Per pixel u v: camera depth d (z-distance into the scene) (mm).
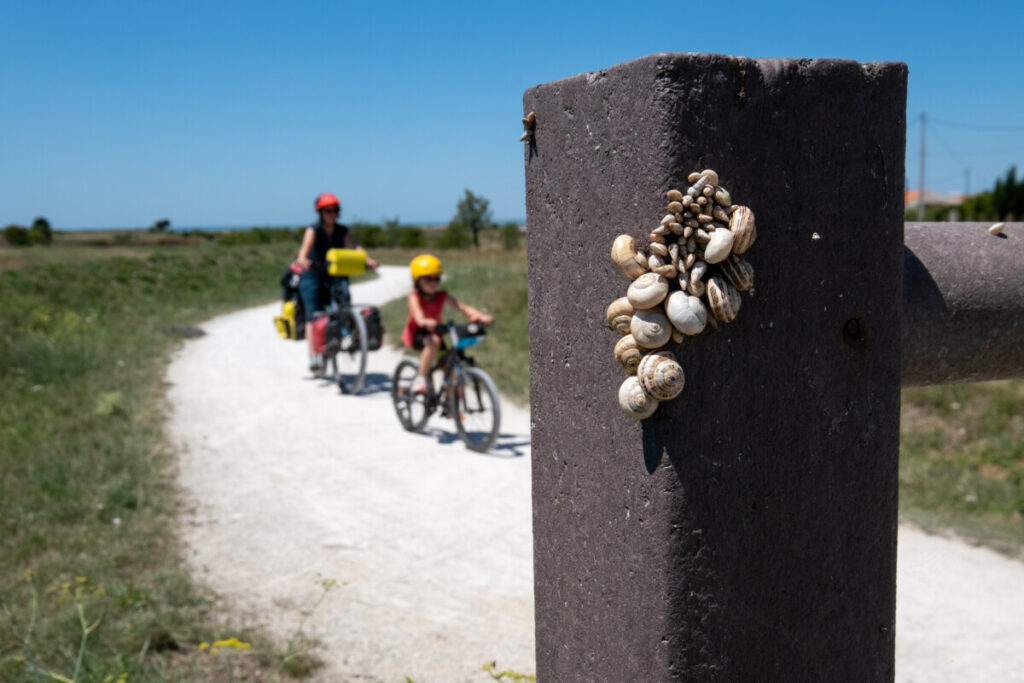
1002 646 3846
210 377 9938
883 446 1614
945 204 65750
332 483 5992
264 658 3422
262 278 25281
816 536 1565
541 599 1938
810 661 1589
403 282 25328
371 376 10008
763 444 1499
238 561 4559
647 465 1484
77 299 17094
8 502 5105
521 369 9719
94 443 6543
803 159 1472
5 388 8406
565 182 1688
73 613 3604
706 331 1437
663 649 1496
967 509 5738
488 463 6512
